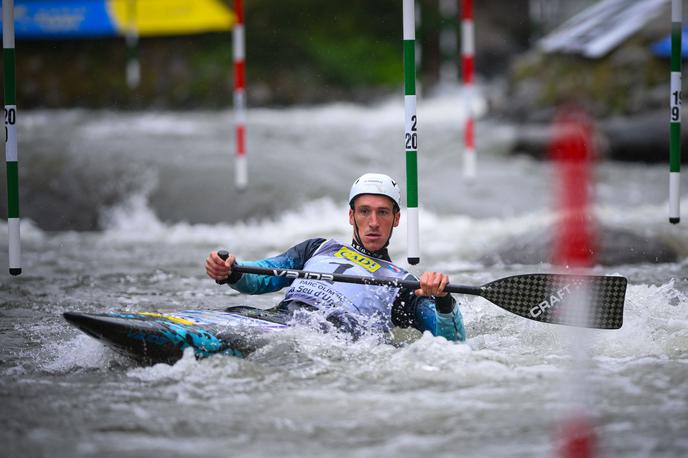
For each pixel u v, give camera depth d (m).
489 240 36.34
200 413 13.78
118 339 15.88
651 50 61.62
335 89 88.00
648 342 18.11
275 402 14.30
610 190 48.50
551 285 17.47
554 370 16.11
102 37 84.75
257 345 16.92
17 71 82.69
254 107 84.19
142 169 44.78
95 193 43.38
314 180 44.88
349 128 65.69
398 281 17.73
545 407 13.91
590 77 62.50
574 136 57.16
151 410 13.94
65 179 44.25
